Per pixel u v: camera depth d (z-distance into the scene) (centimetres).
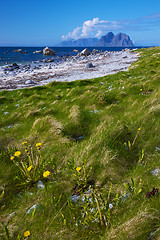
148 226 200
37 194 282
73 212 241
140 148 406
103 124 548
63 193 289
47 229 214
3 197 287
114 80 1741
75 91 1338
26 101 1311
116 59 4484
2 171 339
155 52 3681
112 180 318
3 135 605
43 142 505
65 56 7638
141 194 258
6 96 1570
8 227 220
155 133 459
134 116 627
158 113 586
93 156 371
